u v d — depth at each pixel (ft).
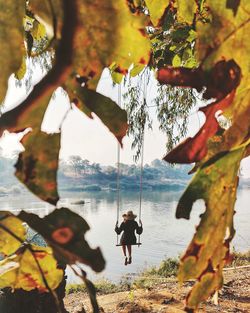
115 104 1.77
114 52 1.63
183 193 1.75
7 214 1.66
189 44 8.14
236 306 24.03
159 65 8.36
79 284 36.09
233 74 1.70
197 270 1.75
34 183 1.63
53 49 1.59
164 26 6.38
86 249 1.46
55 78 1.56
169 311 24.57
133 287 34.83
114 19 1.62
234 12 1.70
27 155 1.63
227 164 1.76
